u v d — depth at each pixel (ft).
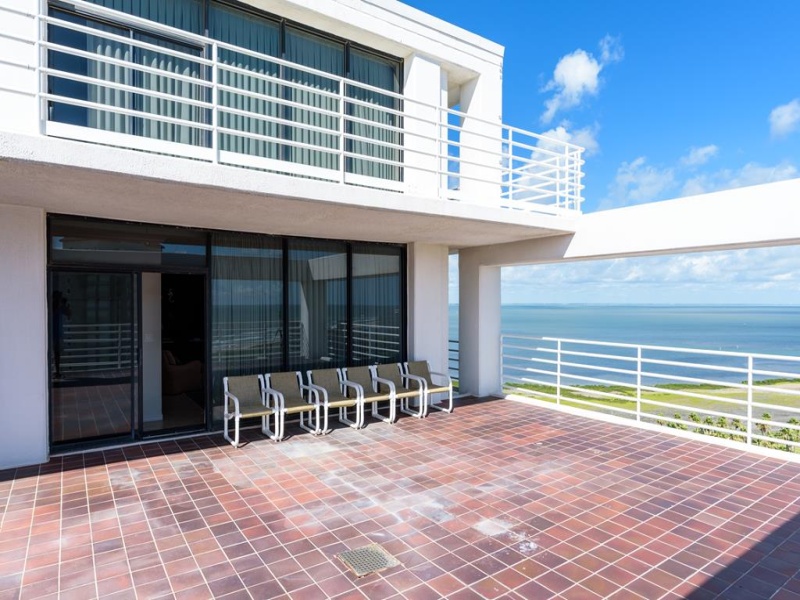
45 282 16.21
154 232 18.90
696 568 9.92
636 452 17.61
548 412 23.90
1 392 15.33
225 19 19.03
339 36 21.83
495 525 11.76
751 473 15.52
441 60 24.43
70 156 11.13
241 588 9.07
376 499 13.25
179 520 11.93
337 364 23.75
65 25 11.73
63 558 10.13
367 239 24.07
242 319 20.94
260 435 19.57
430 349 26.25
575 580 9.43
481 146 26.30
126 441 18.40
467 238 23.98
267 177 13.97
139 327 18.74
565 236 22.85
